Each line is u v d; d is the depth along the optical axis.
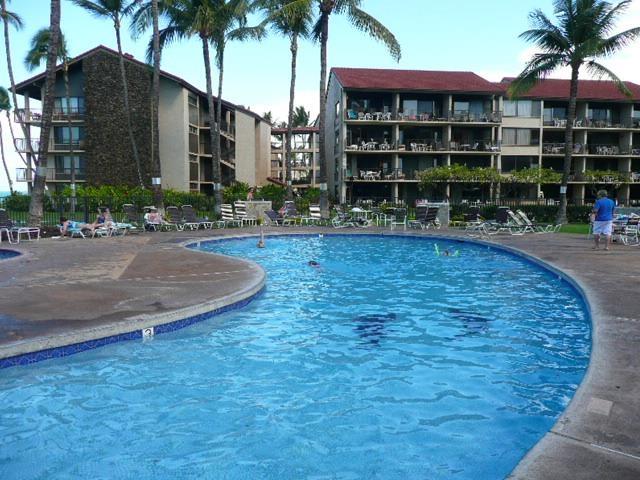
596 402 4.25
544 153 46.84
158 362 6.24
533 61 29.52
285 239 21.41
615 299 8.45
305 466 3.99
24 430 4.56
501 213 23.03
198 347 6.83
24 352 5.95
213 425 4.67
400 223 25.73
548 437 3.66
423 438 4.41
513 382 5.68
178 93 42.62
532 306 9.30
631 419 3.93
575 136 48.72
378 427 4.62
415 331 7.72
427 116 44.22
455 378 5.81
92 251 15.15
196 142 46.22
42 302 8.17
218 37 32.81
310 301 9.68
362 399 5.24
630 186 48.25
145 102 41.81
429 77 46.84
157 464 4.03
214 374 5.89
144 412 4.92
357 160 46.00
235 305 8.88
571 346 6.96
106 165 41.72
